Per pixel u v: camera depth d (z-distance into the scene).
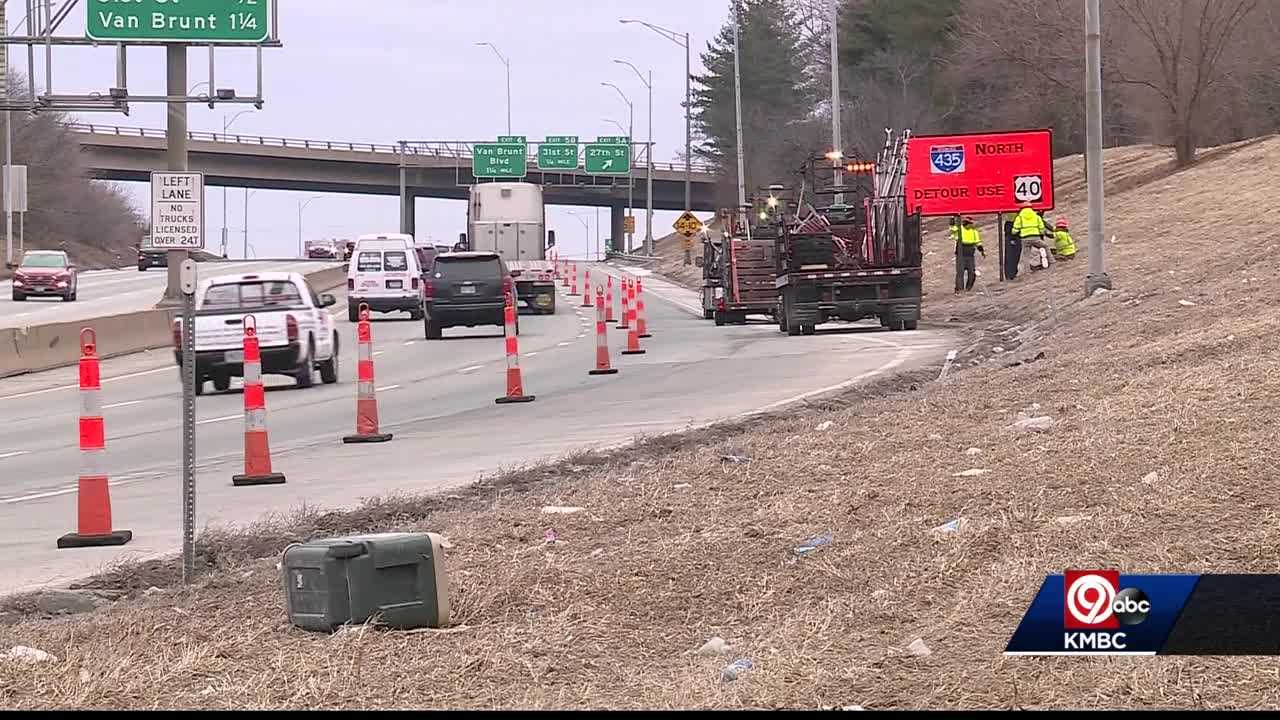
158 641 8.25
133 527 13.02
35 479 16.95
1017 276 44.34
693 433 17.12
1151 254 40.03
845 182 37.88
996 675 6.70
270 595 9.40
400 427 20.36
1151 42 57.94
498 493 13.45
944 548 9.09
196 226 28.94
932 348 29.70
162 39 41.69
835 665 7.04
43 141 125.44
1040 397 15.38
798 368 26.17
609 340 37.56
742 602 8.52
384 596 8.26
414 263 52.44
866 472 11.98
